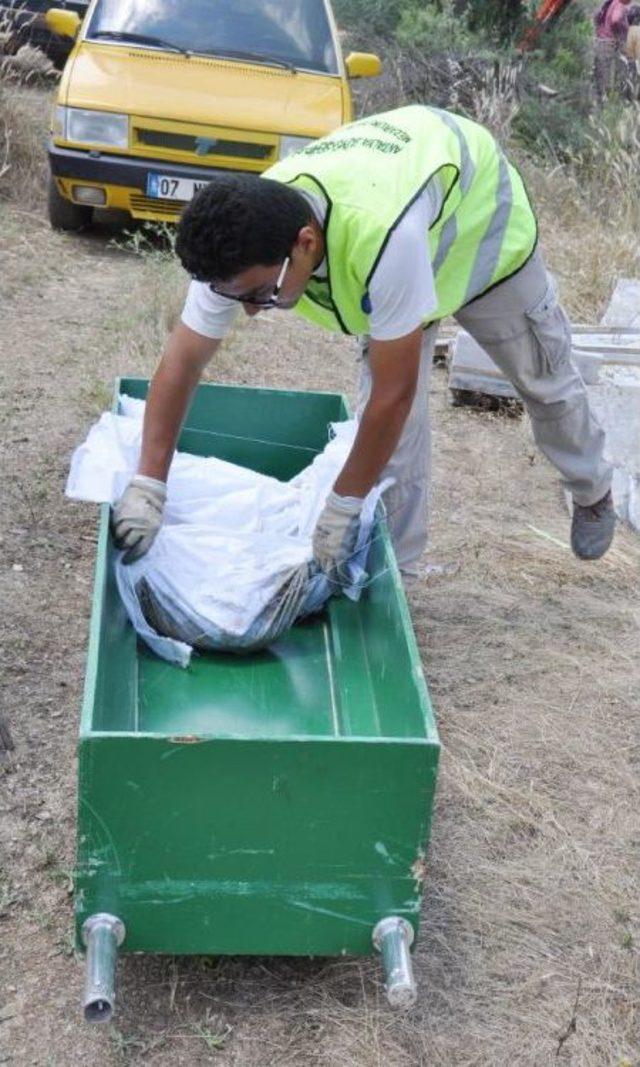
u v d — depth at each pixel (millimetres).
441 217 3047
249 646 3406
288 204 2582
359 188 2807
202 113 7301
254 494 3686
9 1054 2480
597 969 2789
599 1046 2604
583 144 10008
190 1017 2586
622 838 3193
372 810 2381
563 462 3934
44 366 5805
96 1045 2516
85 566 4211
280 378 6027
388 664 3111
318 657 3500
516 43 13195
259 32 7980
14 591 4004
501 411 5844
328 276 2855
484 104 9680
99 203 7508
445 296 3311
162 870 2404
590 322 6922
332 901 2469
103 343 6102
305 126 7410
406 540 3850
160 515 3307
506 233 3371
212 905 2453
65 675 3629
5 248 7465
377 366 2926
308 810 2369
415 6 12336
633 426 5195
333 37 8133
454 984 2719
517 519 4824
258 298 2721
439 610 4129
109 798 2318
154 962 2689
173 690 3281
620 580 4402
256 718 3225
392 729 2939
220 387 4043
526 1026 2637
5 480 4691
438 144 3059
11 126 8688
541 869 3064
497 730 3561
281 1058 2514
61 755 3293
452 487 5043
